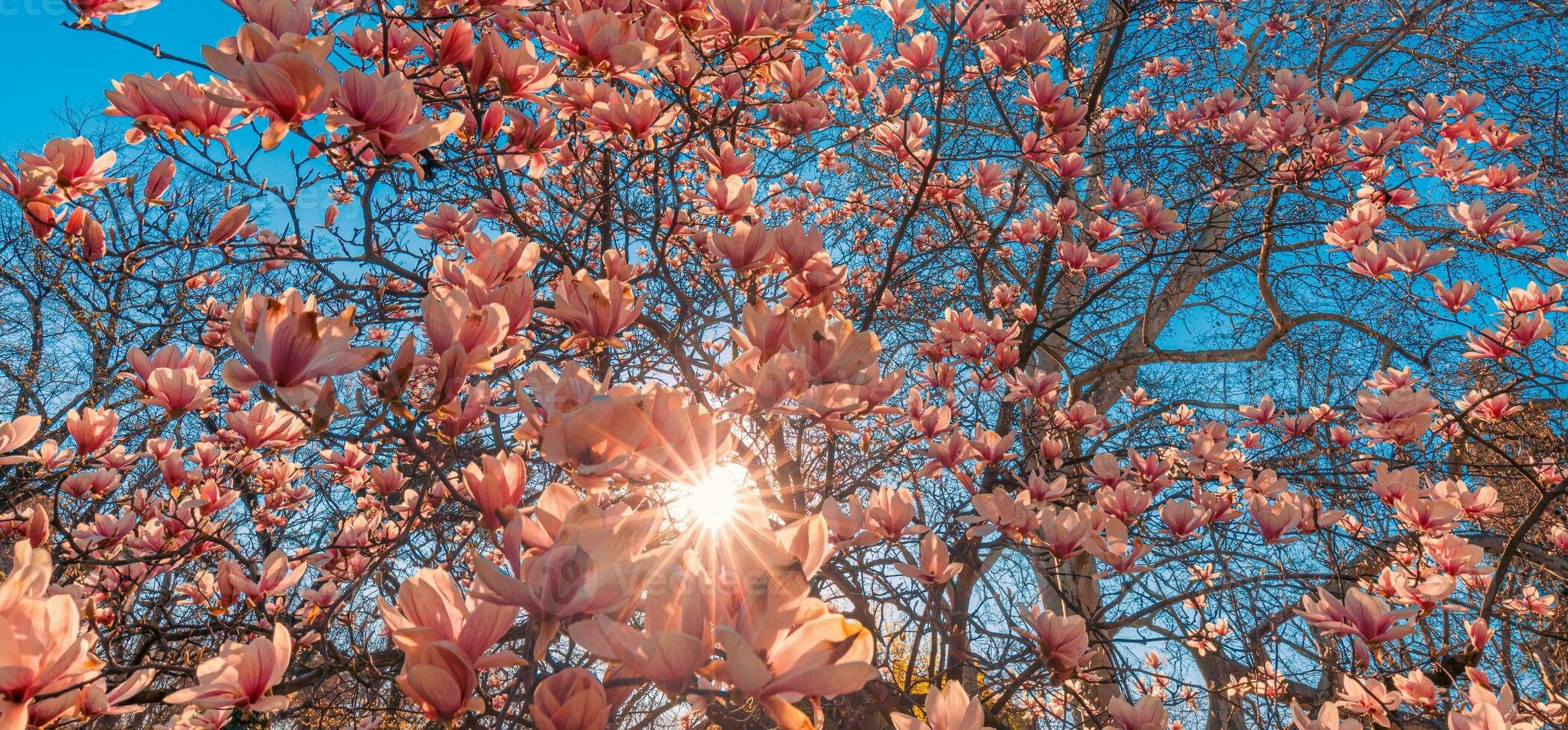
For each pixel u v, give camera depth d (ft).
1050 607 20.53
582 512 2.58
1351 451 11.81
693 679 2.45
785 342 4.96
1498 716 5.57
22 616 2.47
